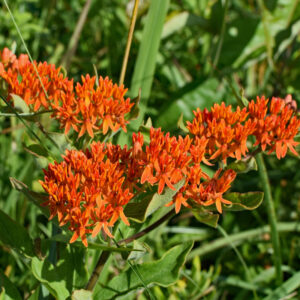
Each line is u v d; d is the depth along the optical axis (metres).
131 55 0.91
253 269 0.72
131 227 0.58
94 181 0.53
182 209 0.56
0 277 0.56
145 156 0.54
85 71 0.90
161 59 0.89
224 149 0.55
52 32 0.98
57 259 0.58
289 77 0.90
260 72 0.91
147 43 0.69
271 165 0.81
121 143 0.65
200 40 1.05
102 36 0.98
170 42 1.01
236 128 0.55
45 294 0.59
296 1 0.86
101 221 0.53
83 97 0.56
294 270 0.71
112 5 1.00
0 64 0.56
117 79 0.88
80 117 0.57
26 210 0.72
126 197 0.53
